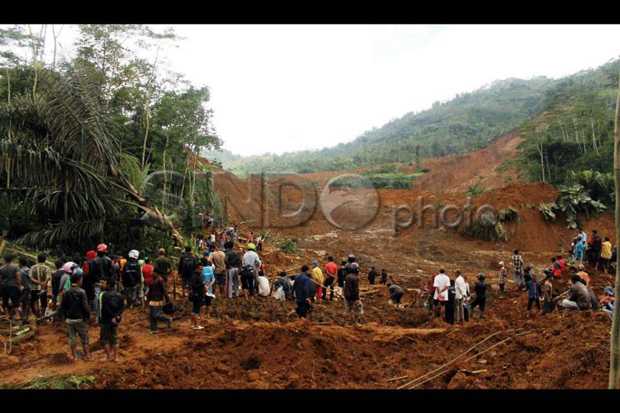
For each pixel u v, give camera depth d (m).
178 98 25.61
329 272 17.36
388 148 103.38
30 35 22.25
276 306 14.82
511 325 12.26
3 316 12.43
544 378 8.34
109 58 24.02
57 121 16.78
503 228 29.59
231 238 22.80
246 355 10.41
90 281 12.44
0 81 21.73
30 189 16.47
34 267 12.52
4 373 9.33
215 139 26.75
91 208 17.00
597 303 12.20
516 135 76.25
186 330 12.04
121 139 22.05
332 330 12.10
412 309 16.14
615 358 6.00
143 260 14.61
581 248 23.56
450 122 119.69
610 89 77.44
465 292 14.67
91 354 10.48
